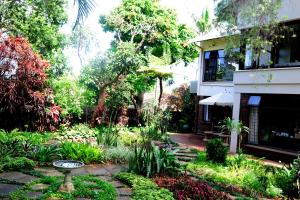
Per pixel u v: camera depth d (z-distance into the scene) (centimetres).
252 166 1005
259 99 1322
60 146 1010
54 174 780
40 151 910
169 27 2261
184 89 2314
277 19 1125
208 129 1970
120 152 998
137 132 1596
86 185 692
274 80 1238
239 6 1102
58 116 1510
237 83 1392
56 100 1531
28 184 677
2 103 1335
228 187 798
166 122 1886
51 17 1745
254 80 1309
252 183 830
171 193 680
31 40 1686
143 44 2333
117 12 2122
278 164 1159
